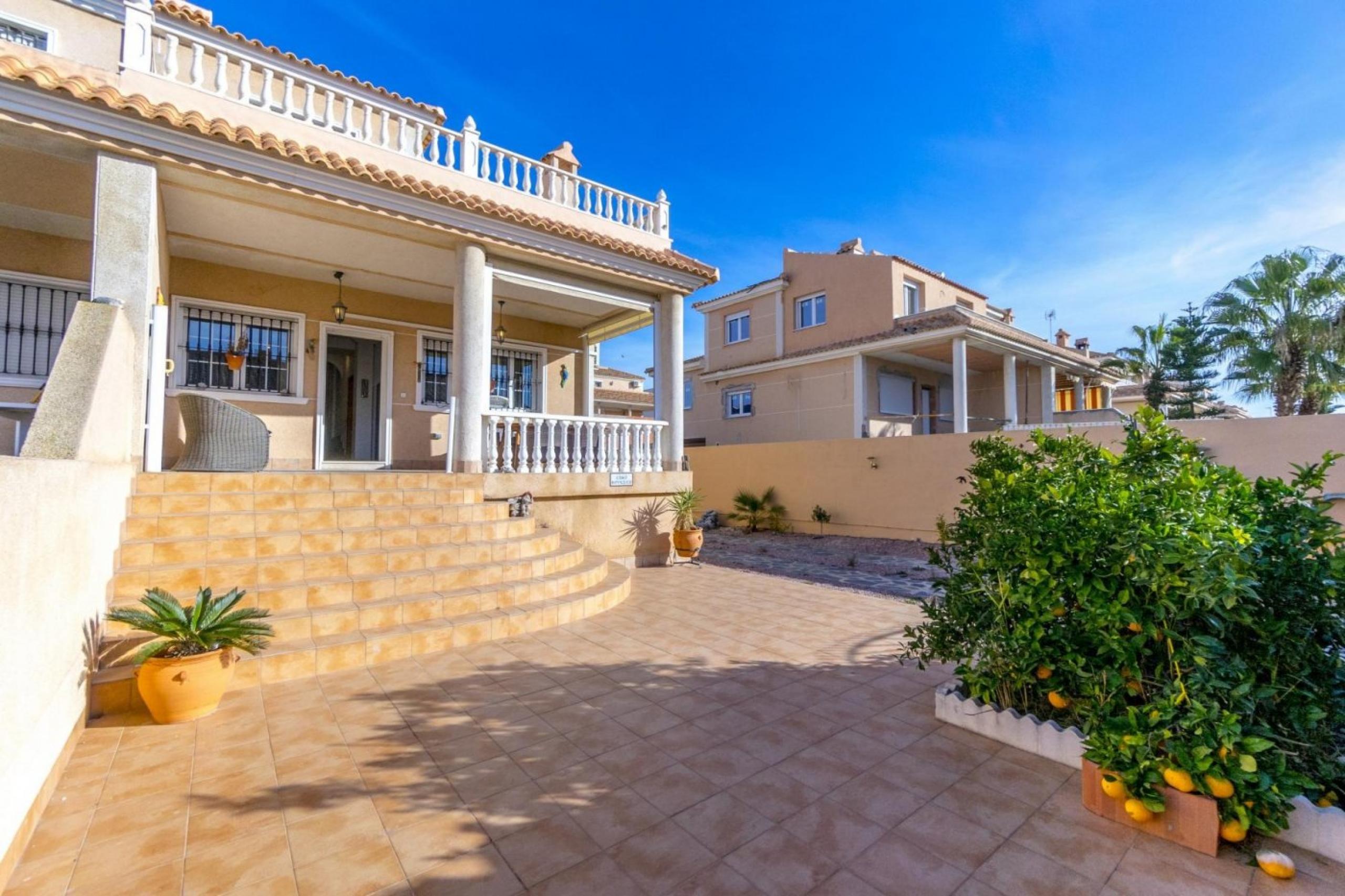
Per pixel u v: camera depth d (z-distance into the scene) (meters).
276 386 9.95
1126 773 2.86
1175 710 2.92
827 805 3.09
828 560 12.29
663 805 3.08
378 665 5.21
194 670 3.95
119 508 5.17
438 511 7.37
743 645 5.98
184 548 5.43
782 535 16.70
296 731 3.92
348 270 9.84
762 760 3.58
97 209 6.02
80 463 3.60
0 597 2.33
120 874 2.49
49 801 3.02
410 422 11.40
